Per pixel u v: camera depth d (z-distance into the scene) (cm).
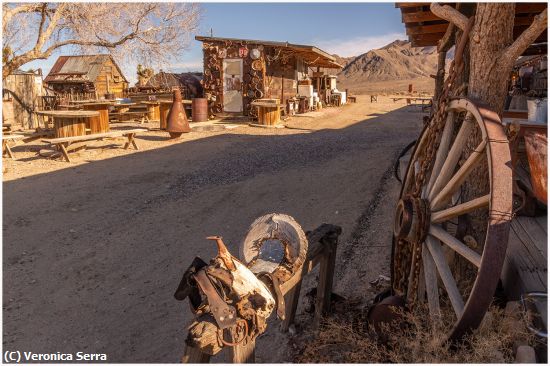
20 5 1485
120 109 2250
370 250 570
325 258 409
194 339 255
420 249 359
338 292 471
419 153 427
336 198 819
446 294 375
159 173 1041
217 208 785
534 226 432
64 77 3362
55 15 1532
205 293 264
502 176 281
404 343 327
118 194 868
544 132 399
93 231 675
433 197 360
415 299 356
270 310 292
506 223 274
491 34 360
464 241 376
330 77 3569
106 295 490
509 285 364
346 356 354
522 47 347
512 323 300
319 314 409
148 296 486
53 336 416
